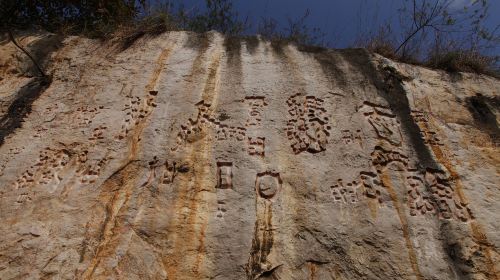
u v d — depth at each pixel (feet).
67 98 18.24
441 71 20.57
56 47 21.25
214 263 12.57
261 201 14.15
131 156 15.25
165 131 16.08
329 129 16.57
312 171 15.08
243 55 19.86
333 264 12.72
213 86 18.20
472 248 13.29
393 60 20.75
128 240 12.85
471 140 16.99
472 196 14.71
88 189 14.43
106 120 16.83
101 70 19.36
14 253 12.63
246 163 15.21
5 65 20.68
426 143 16.46
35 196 14.37
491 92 19.94
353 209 14.01
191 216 13.58
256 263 12.59
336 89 18.25
